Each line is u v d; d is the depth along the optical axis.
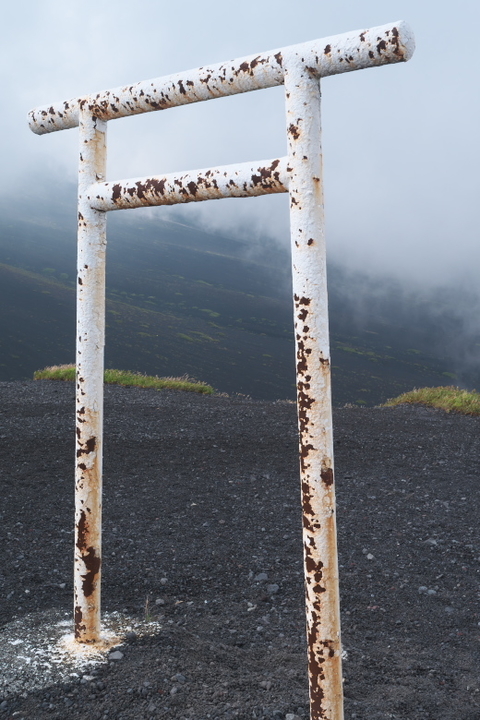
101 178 2.76
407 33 1.77
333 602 1.94
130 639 3.03
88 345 2.75
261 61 2.05
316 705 1.97
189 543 4.92
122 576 4.18
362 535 5.24
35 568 4.19
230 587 4.11
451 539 5.16
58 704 2.47
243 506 5.96
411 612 3.81
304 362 1.92
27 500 5.76
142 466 7.27
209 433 9.07
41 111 2.92
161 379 14.48
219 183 2.19
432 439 9.36
